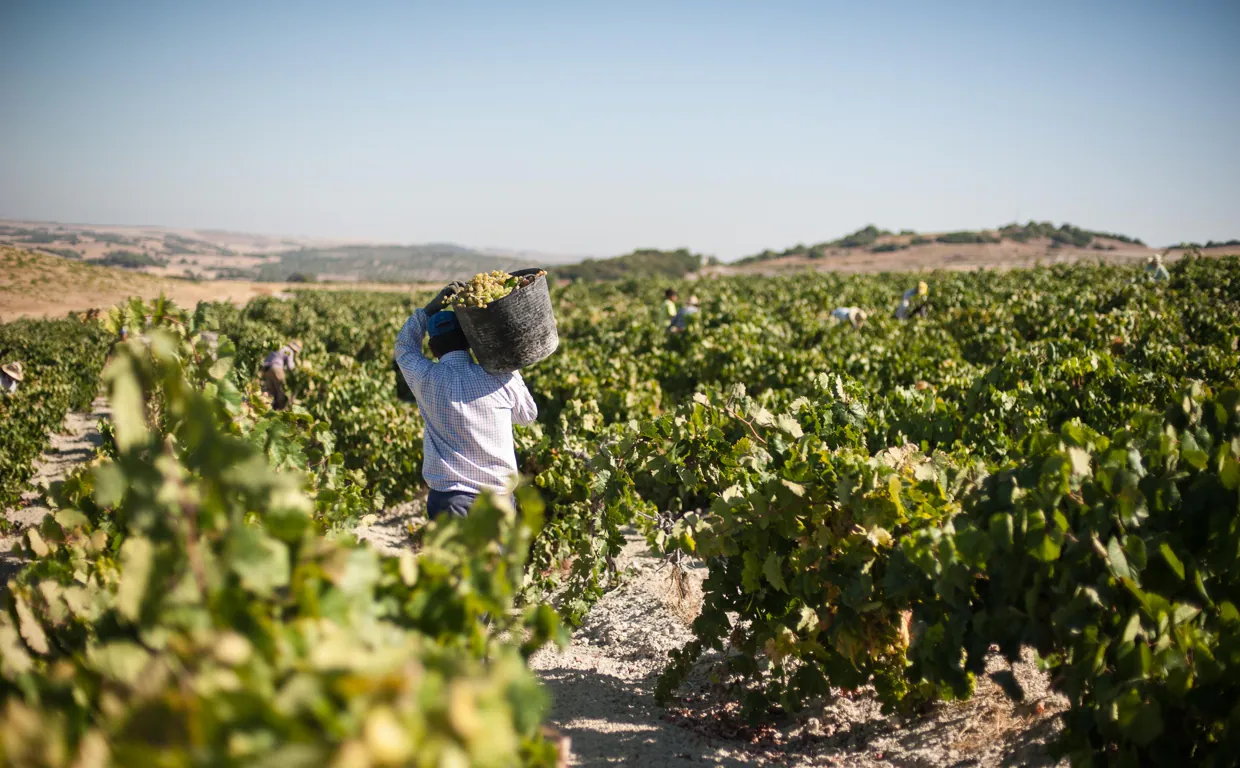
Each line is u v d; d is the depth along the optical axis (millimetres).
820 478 3309
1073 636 2465
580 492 5121
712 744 3488
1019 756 2945
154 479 1560
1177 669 2371
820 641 3424
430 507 3623
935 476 3131
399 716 1159
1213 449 2740
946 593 2619
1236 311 15898
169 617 1521
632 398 9594
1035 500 2574
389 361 17969
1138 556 2500
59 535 2803
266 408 4293
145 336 3350
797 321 20859
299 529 1664
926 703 3512
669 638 5008
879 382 10328
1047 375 7598
